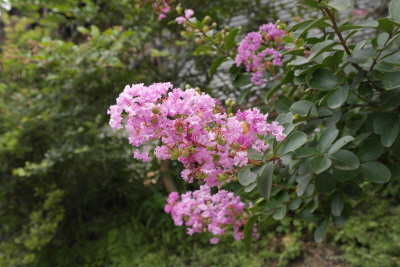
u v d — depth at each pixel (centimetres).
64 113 418
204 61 451
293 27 143
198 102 103
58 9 396
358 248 374
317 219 180
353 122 187
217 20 448
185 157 109
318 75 152
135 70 447
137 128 105
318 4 131
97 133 450
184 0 421
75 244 466
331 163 131
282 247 399
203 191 169
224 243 414
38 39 414
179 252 432
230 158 112
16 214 461
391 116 147
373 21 123
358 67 145
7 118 427
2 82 484
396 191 410
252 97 422
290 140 123
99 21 445
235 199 209
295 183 197
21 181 445
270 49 191
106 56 366
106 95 445
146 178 502
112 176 520
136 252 434
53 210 438
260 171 118
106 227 490
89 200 523
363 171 150
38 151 458
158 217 479
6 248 415
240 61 197
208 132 106
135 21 423
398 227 373
